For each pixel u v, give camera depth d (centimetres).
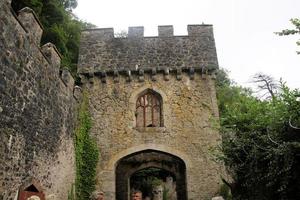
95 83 1528
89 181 1364
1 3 692
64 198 1165
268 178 831
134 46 1594
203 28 1633
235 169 988
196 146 1418
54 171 1064
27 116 847
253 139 911
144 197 2511
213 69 1540
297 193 779
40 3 1730
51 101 1047
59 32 1911
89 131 1446
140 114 1628
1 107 700
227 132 1002
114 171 1385
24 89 828
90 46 1600
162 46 1591
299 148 736
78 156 1348
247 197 1012
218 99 2308
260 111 940
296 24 730
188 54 1568
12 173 759
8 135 736
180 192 1639
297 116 757
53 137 1060
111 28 1633
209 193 1345
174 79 1531
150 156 1738
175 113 1472
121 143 1427
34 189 908
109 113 1476
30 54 869
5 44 716
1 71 698
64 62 1873
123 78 1535
